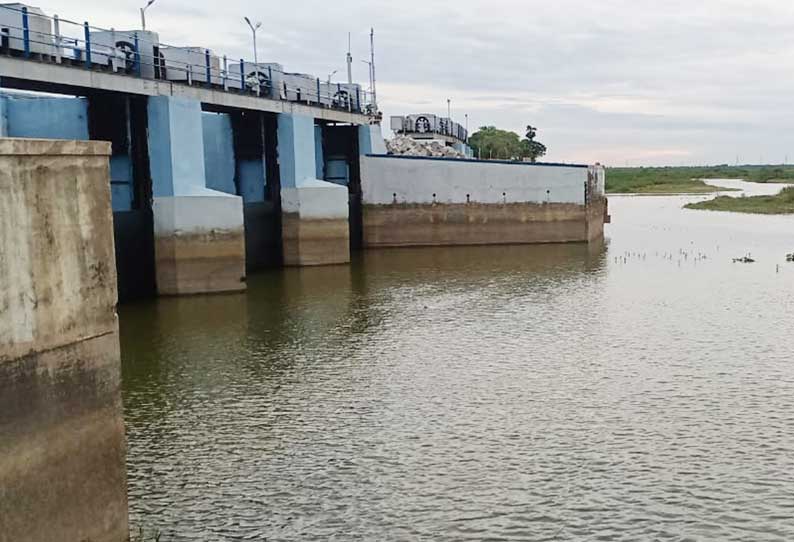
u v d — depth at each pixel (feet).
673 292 110.83
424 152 219.82
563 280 123.34
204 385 66.39
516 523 41.32
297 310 99.04
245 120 144.25
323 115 153.99
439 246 175.83
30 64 86.94
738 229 216.54
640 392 63.21
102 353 35.09
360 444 52.54
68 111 114.83
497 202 175.83
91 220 34.22
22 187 30.37
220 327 89.15
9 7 87.86
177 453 51.29
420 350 77.61
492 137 444.14
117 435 36.32
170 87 107.24
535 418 57.26
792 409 58.75
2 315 29.43
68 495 33.14
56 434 32.32
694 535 39.86
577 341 80.84
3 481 29.63
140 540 39.86
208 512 42.93
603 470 47.88
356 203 173.17
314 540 39.78
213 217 109.29
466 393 63.31
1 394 29.43
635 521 41.39
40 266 31.30
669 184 573.33
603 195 230.48
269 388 65.36
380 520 41.81
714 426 55.26
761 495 44.37
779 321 89.76
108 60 101.71
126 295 107.14
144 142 108.37
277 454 50.96
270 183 142.92
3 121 113.39
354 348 78.64
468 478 46.91
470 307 100.37
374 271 135.54
